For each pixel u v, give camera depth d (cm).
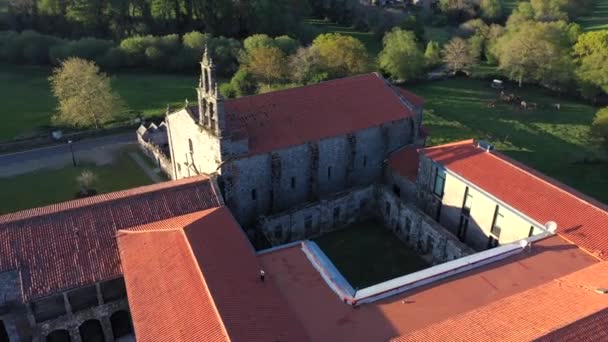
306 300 4350
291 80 11200
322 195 6881
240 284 4309
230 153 5872
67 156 8631
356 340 3906
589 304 4047
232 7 14400
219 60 12556
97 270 4644
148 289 4256
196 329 3759
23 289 4372
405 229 6488
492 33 14288
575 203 5353
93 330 4959
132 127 9738
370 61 12338
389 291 4422
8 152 8694
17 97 11038
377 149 7094
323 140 6475
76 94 9444
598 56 11556
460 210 6059
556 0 16675
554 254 4906
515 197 5503
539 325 3816
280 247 5091
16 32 13250
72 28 13925
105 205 5156
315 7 17900
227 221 5141
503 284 4556
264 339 3756
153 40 12669
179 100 11238
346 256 6253
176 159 7200
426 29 15650
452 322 3969
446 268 4716
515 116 10950
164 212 5259
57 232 4816
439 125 10200
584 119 10881
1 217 5012
